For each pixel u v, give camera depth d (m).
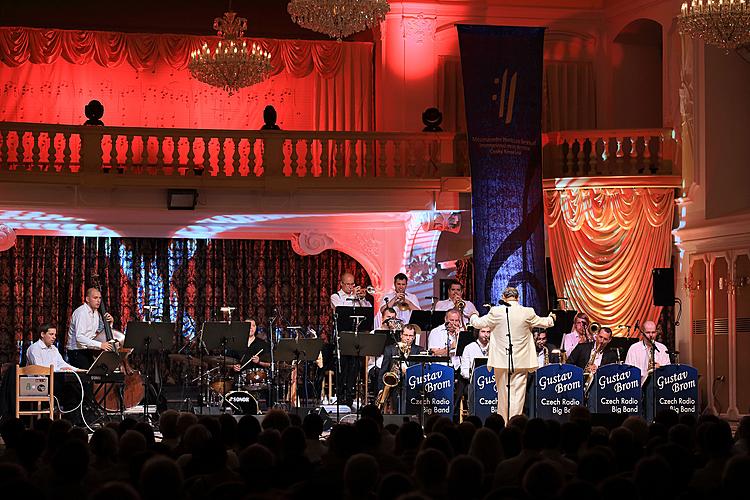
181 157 20.44
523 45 17.92
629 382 14.24
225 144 20.59
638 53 21.22
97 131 18.05
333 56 21.05
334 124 21.05
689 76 18.58
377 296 20.42
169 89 20.83
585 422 7.70
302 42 20.98
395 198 18.70
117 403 16.98
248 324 14.98
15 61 20.11
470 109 17.75
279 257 21.31
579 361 16.05
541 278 17.75
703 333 18.31
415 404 14.45
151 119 20.77
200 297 21.02
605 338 15.70
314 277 21.36
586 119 21.28
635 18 20.41
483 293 17.58
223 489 5.08
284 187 18.33
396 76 20.62
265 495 4.63
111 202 18.14
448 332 15.93
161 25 21.12
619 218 18.64
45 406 15.34
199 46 20.83
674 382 14.38
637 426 8.16
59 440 6.95
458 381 15.70
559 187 18.62
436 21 20.89
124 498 4.21
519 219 17.73
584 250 18.67
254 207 18.55
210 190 18.45
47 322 20.44
